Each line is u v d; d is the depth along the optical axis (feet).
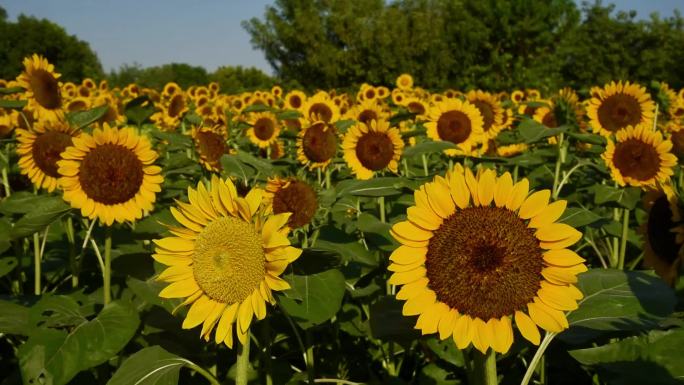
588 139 17.34
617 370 7.39
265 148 30.76
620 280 8.84
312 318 9.04
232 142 25.94
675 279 8.36
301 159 19.54
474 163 23.75
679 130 19.77
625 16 120.57
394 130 18.66
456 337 7.23
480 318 7.26
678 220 7.94
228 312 8.16
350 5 131.54
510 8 129.90
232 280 8.00
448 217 7.57
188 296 8.54
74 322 10.22
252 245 7.94
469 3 133.39
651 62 111.86
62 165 11.78
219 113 38.37
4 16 188.14
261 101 45.21
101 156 11.85
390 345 13.17
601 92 21.61
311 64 138.62
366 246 14.93
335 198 12.10
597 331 8.61
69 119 15.37
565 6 134.82
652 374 7.22
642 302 8.23
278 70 158.30
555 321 7.07
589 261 19.77
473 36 123.65
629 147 16.97
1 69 167.43
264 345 12.26
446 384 12.46
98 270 16.58
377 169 18.93
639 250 18.28
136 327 9.82
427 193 7.59
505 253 7.17
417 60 123.24
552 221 7.20
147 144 12.19
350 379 14.30
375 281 14.66
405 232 7.58
